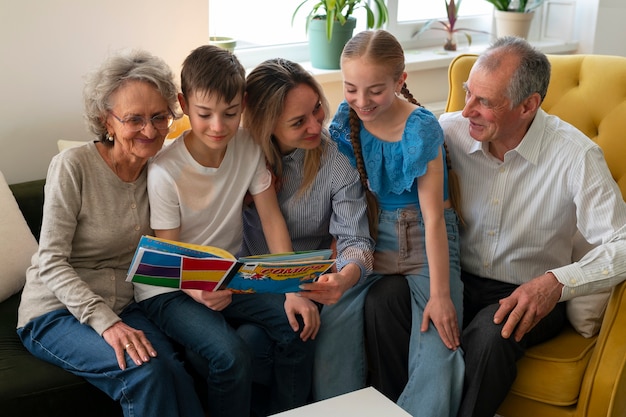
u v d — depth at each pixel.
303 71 1.80
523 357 1.79
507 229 1.93
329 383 1.88
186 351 1.81
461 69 2.21
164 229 1.79
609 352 1.72
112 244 1.78
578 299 1.89
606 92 2.08
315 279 1.76
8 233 1.97
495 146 1.91
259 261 1.57
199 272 1.57
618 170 2.04
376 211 1.95
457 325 1.80
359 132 1.91
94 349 1.65
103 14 2.25
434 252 1.82
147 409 1.59
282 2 2.96
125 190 1.77
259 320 1.89
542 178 1.87
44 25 2.17
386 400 1.52
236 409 1.75
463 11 3.58
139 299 1.83
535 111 1.83
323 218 1.96
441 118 2.05
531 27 3.70
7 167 2.23
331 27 2.74
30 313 1.77
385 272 1.95
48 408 1.65
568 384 1.74
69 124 2.30
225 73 1.67
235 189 1.85
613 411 1.72
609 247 1.76
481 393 1.74
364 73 1.73
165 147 1.81
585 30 3.58
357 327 1.88
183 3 2.38
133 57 1.70
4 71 2.14
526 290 1.75
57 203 1.71
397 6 3.28
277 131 1.82
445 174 1.92
